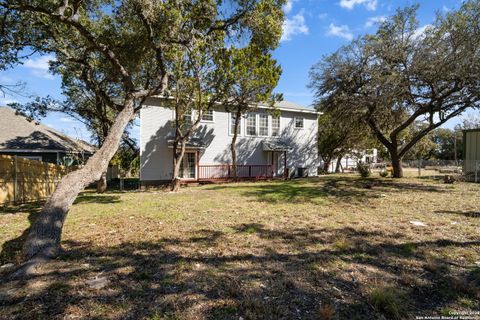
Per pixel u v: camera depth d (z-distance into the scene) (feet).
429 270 11.05
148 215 21.95
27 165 33.78
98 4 29.43
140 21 27.86
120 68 22.04
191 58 36.14
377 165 108.78
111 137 18.38
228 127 62.75
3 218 21.80
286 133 70.95
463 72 40.04
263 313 8.03
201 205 26.78
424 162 116.16
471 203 26.84
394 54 46.29
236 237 15.55
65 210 14.08
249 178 62.39
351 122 59.62
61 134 67.72
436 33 43.65
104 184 45.42
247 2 30.37
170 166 55.72
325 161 94.53
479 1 38.96
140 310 8.13
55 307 8.29
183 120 47.34
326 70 55.42
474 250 13.26
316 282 10.00
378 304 8.45
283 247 13.84
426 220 19.69
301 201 28.81
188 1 28.09
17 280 10.14
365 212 22.76
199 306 8.39
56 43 31.22
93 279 10.21
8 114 60.39
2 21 25.66
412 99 48.78
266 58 42.68
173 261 11.99
